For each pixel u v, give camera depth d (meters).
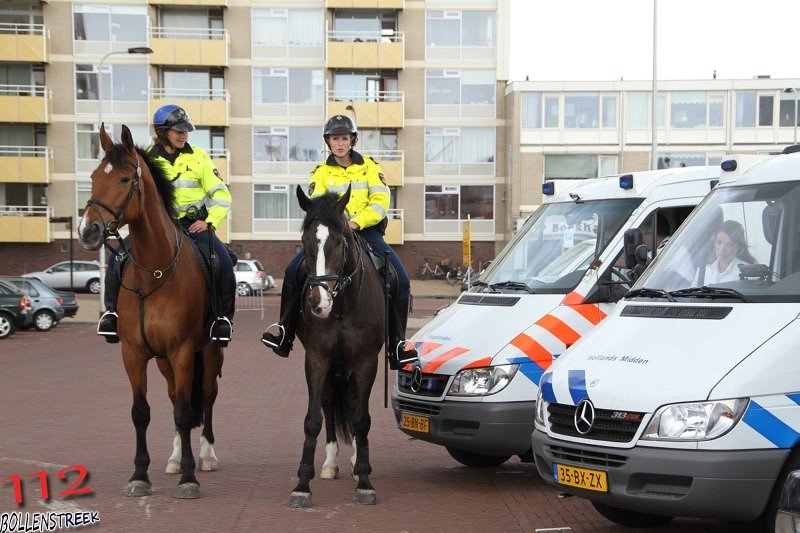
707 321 6.20
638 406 5.78
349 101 49.53
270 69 49.75
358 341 7.63
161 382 16.27
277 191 50.03
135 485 7.86
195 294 7.96
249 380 16.84
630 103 49.69
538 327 8.30
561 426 6.31
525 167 49.84
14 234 47.84
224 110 48.34
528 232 9.73
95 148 48.78
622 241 8.66
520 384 8.02
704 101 49.50
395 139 50.97
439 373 8.30
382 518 7.23
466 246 27.84
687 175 8.80
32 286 28.77
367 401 7.75
